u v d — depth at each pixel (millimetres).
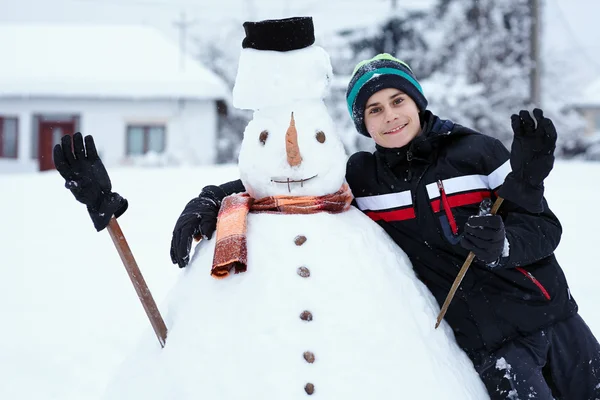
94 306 5926
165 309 2438
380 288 2324
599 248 7430
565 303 2668
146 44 27766
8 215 10180
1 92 25516
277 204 2418
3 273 6984
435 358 2338
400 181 2699
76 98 25859
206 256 2422
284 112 2447
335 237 2355
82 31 28141
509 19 25672
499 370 2549
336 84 23609
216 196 2650
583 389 2652
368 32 26000
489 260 2281
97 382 4422
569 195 11234
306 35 2463
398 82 2701
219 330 2227
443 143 2746
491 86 24656
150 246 7738
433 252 2678
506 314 2602
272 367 2131
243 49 2496
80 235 8750
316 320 2197
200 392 2148
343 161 2500
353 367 2152
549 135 2203
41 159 26047
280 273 2262
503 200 2525
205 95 25703
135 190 11688
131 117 25844
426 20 26234
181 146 25719
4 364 4652
